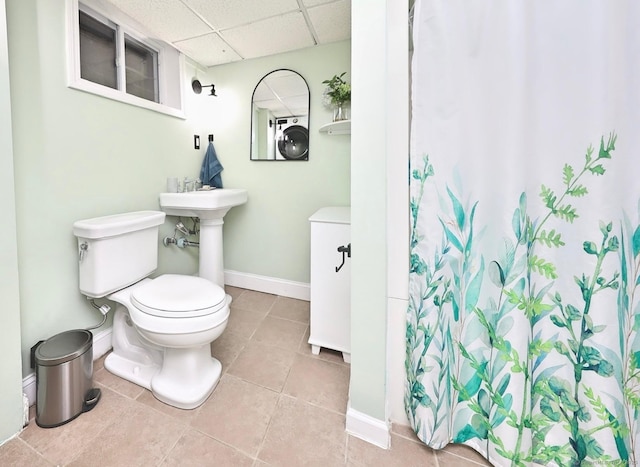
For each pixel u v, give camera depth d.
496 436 0.88
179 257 2.12
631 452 0.68
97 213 1.45
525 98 0.75
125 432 1.04
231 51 2.02
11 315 0.99
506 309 0.82
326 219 1.45
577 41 0.68
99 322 1.48
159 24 1.67
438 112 0.86
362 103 0.90
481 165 0.84
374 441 1.00
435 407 0.93
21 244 1.14
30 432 1.02
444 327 0.93
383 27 0.85
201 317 1.13
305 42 1.91
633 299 0.67
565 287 0.75
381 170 0.90
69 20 1.26
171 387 1.19
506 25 0.75
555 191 0.74
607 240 0.69
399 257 0.99
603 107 0.66
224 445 0.99
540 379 0.80
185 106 2.05
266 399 1.21
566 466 0.78
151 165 1.79
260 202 2.30
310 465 0.92
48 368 1.03
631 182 0.65
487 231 0.86
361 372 1.01
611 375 0.70
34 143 1.17
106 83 1.51
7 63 0.93
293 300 2.25
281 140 2.17
